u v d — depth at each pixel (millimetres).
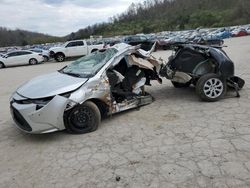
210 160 4160
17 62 24781
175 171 3955
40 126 5039
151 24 106062
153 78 7238
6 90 11188
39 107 5004
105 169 4164
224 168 3930
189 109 6418
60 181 3973
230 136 4875
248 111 5961
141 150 4641
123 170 4098
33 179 4090
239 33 47281
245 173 3783
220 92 6789
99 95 5629
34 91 5289
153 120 5922
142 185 3711
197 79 7105
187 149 4543
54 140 5297
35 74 16562
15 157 4781
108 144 4961
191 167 4020
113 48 6617
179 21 99625
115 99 6367
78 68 6277
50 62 26375
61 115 5102
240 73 10039
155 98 7508
